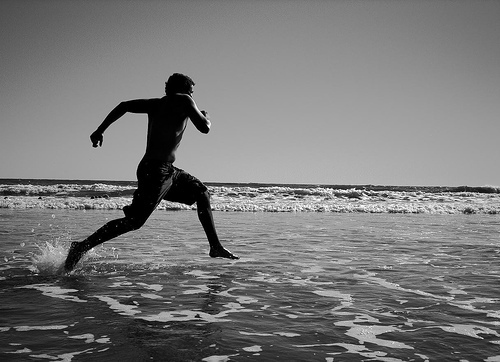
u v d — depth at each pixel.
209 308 3.86
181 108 5.06
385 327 3.41
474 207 20.69
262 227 11.46
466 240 9.08
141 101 5.18
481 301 4.20
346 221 13.81
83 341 3.00
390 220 14.48
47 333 3.15
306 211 18.64
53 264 5.63
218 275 5.28
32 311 3.68
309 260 6.44
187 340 3.05
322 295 4.38
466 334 3.26
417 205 21.62
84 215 14.16
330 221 13.73
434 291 4.59
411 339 3.15
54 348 2.86
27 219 12.42
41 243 7.64
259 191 29.28
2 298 4.09
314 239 9.02
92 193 27.08
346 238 9.25
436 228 11.78
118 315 3.60
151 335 3.14
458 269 5.81
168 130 5.06
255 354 2.83
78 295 4.23
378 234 10.12
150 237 8.98
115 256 6.57
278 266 5.92
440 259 6.63
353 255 6.96
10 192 28.11
